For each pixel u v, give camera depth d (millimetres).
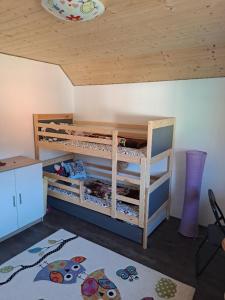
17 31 2125
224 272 2109
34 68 3160
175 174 3000
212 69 2463
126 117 3281
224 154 2635
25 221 2746
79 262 2209
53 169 3564
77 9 1580
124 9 1646
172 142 2863
